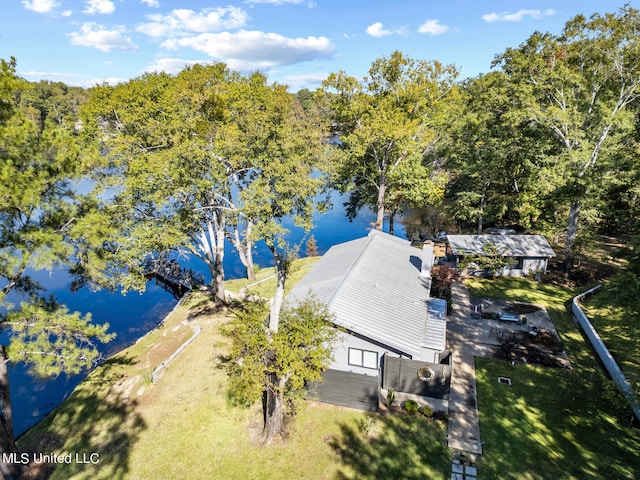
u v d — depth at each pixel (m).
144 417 18.69
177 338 25.92
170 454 16.66
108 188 23.69
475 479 15.18
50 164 15.30
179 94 29.14
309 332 15.95
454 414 18.69
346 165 38.50
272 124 20.84
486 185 43.53
